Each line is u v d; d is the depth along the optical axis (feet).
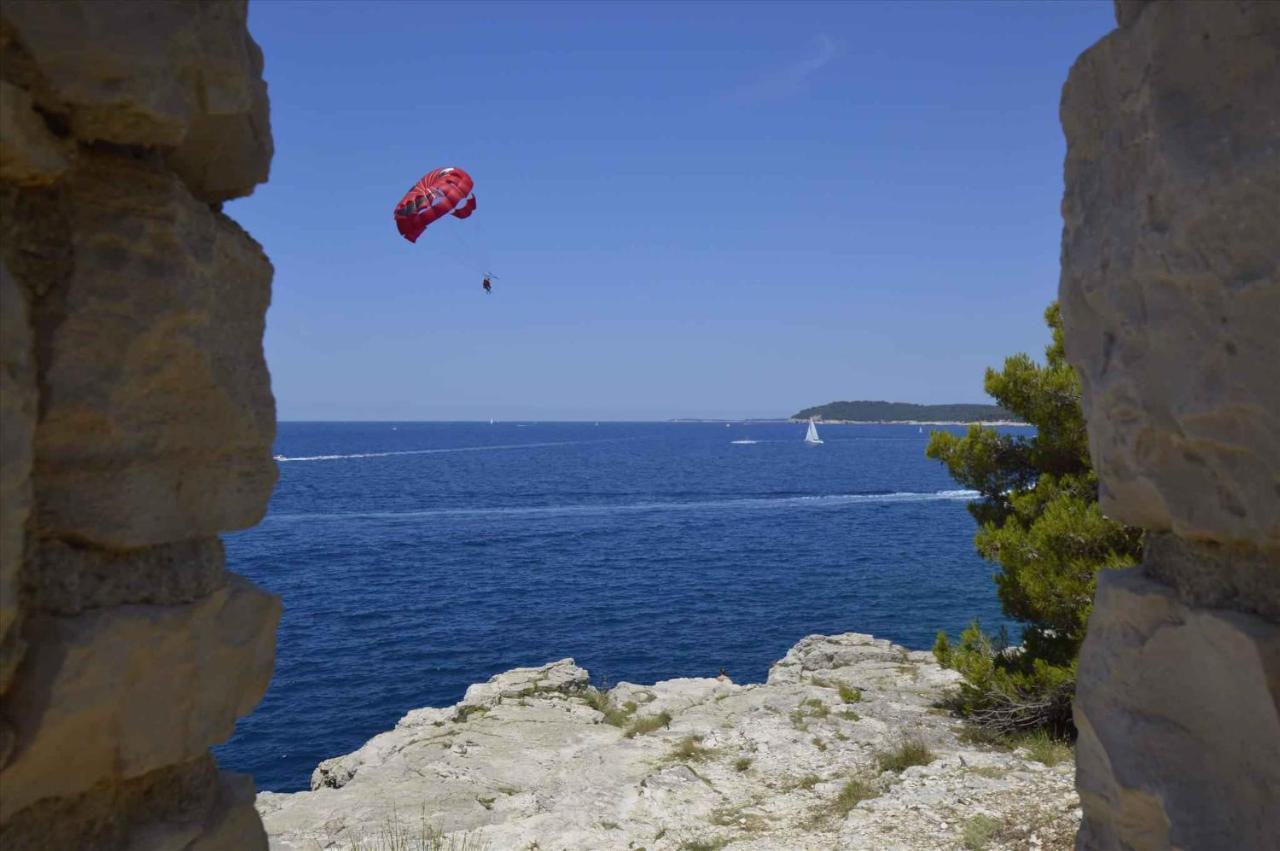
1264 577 9.14
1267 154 8.25
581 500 291.79
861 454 610.65
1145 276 9.66
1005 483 45.03
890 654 59.67
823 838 28.48
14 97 7.75
